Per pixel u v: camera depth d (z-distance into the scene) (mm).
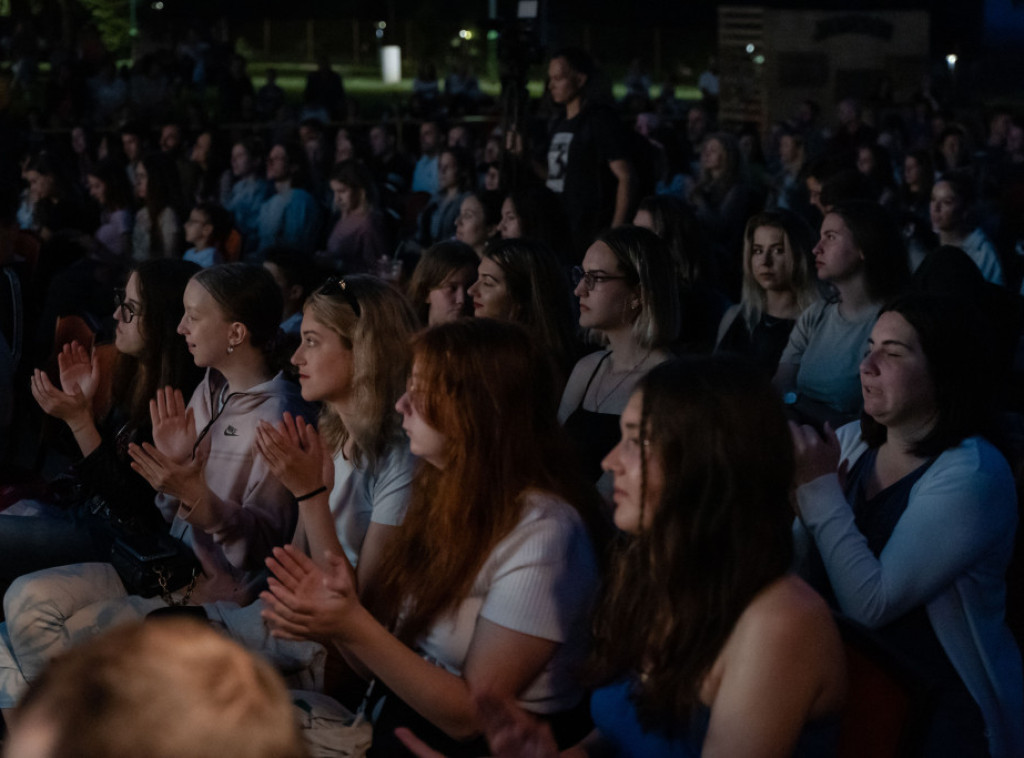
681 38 31484
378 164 12172
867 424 2414
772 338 4047
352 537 2598
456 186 8273
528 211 4883
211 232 6844
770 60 16516
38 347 5555
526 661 1951
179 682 697
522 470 2051
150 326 3352
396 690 1956
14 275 4531
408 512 2225
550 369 2129
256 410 3049
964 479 2164
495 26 6738
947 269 4176
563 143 6008
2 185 4828
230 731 690
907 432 2285
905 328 2230
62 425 3656
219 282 3090
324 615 1898
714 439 1636
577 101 6035
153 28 25328
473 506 2029
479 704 1656
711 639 1649
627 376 3314
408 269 6211
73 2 23266
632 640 1770
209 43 21719
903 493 2289
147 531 3096
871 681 1784
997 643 2219
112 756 664
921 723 1701
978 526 2139
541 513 2010
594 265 3285
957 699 2174
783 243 3982
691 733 1699
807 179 6164
